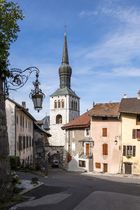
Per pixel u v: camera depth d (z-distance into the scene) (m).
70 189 26.42
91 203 19.72
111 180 44.59
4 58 15.23
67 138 72.69
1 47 14.94
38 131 73.94
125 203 20.33
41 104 15.23
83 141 66.44
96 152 63.34
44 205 18.45
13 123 48.72
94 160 63.47
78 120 71.38
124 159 60.28
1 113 17.95
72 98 131.38
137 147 59.47
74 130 70.38
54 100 130.62
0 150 17.78
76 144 69.69
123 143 60.56
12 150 48.50
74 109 132.88
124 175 57.66
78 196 22.41
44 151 72.25
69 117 128.50
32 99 15.24
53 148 87.62
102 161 62.56
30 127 62.97
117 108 62.91
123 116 60.78
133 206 19.45
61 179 39.38
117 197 22.80
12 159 43.38
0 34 14.84
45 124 133.12
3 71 15.64
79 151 68.69
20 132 52.81
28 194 22.27
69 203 19.44
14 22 14.89
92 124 63.75
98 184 34.00
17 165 45.47
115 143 61.34
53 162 80.44
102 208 18.30
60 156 84.75
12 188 20.28
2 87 17.34
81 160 67.06
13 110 48.72
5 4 14.85
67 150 72.00
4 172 18.41
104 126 62.69
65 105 128.75
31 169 49.41
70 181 36.09
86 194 23.58
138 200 22.06
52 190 25.11
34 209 17.22
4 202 17.80
